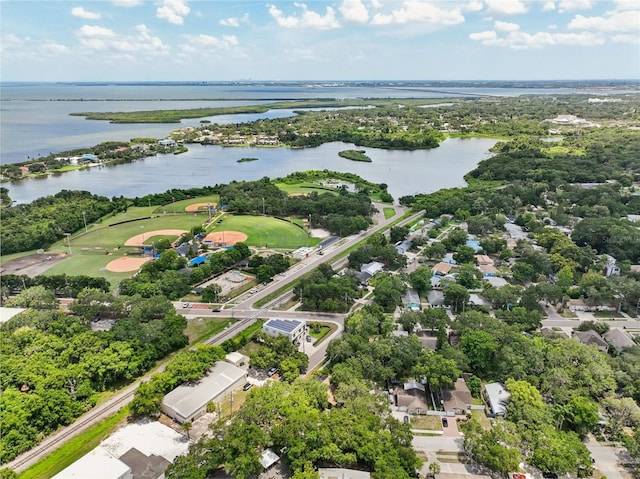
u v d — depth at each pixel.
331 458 92.56
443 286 181.38
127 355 125.94
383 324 147.50
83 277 180.62
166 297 170.38
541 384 118.62
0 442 97.06
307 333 151.75
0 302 169.00
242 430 94.94
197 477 85.69
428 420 110.88
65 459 97.56
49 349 126.75
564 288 178.25
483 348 127.75
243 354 139.12
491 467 93.25
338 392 111.12
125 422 109.88
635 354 129.88
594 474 94.69
